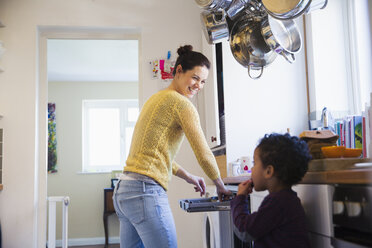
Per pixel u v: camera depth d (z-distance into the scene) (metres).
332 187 1.09
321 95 2.85
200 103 3.44
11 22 3.33
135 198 1.55
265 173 1.22
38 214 3.29
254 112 2.99
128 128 6.54
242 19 2.29
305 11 1.73
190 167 3.35
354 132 2.13
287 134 1.24
